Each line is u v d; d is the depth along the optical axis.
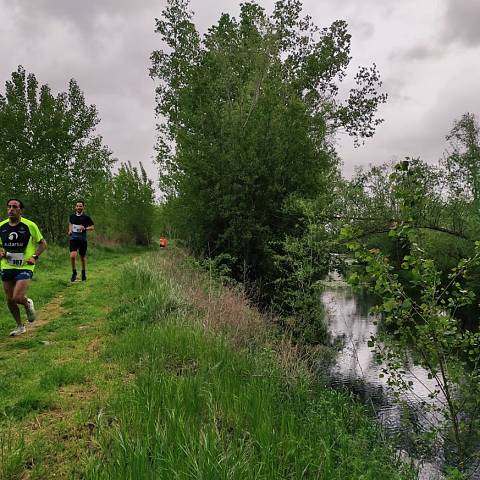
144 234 33.25
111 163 23.80
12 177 20.44
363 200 16.72
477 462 4.96
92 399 4.51
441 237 23.16
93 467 3.17
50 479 3.22
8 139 20.84
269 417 4.30
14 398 4.55
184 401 4.27
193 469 3.08
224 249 16.64
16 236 7.15
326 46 19.34
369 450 4.96
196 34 18.92
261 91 16.56
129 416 3.94
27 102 21.61
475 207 23.02
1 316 8.43
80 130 22.39
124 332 6.99
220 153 16.25
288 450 3.84
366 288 4.88
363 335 14.02
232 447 3.53
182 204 17.80
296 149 15.94
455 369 4.76
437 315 4.58
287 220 15.75
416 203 4.74
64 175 22.22
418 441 5.59
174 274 12.40
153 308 8.02
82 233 12.32
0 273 7.22
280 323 11.66
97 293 10.23
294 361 7.38
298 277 11.47
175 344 6.11
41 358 5.84
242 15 18.75
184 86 18.81
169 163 18.59
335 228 12.48
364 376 9.91
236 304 9.59
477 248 4.52
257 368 5.96
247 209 15.59
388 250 18.11
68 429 3.91
